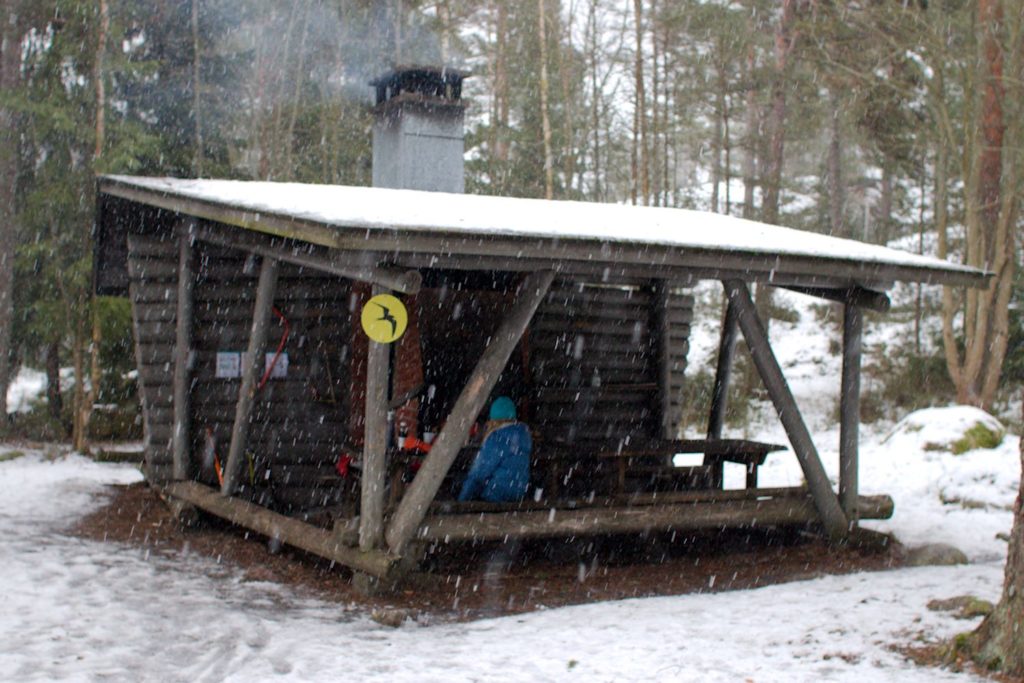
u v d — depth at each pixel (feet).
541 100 92.94
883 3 65.41
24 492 39.58
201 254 35.68
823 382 85.20
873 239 108.88
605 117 107.34
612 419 40.34
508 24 97.91
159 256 35.60
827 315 98.53
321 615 22.90
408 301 35.45
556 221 26.78
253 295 36.19
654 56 96.68
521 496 28.89
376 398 24.71
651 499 30.01
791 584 26.23
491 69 102.89
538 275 25.35
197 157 67.92
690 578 28.43
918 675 16.85
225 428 35.91
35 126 62.34
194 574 26.78
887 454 49.32
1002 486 42.32
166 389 35.83
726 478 48.78
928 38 61.31
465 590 25.99
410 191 35.22
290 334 35.96
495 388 37.93
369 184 96.99
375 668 18.10
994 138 61.82
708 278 28.55
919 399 74.59
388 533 25.03
